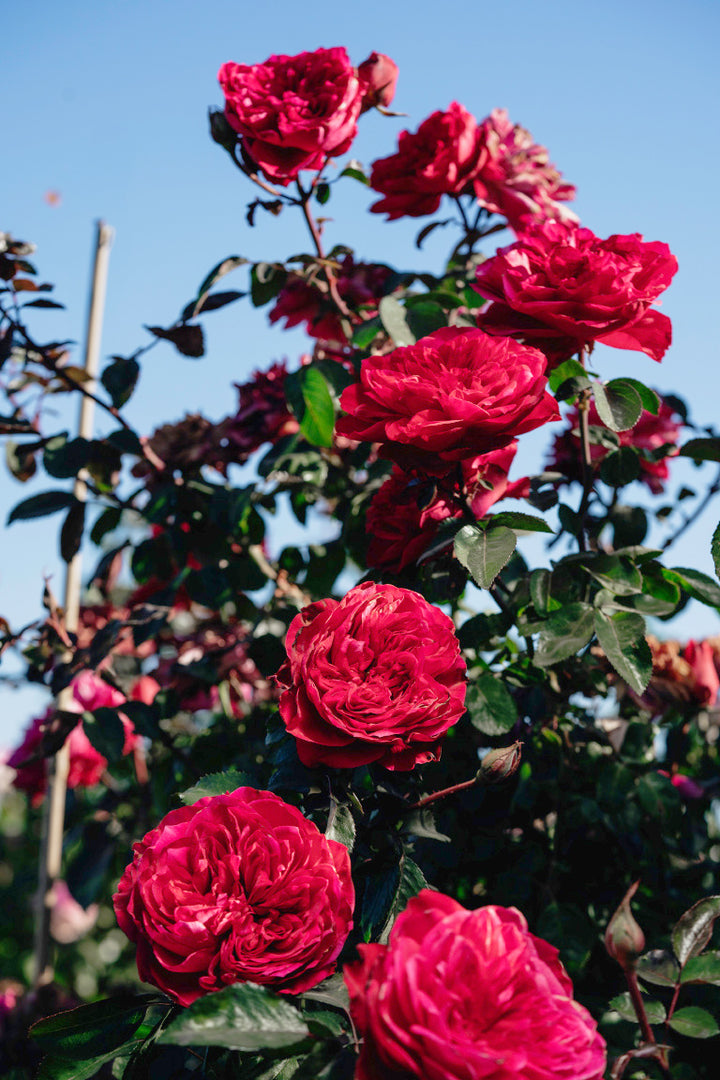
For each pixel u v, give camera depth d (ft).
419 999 2.20
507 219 5.89
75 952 12.81
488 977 2.36
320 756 3.07
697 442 4.52
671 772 5.61
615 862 5.06
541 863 4.68
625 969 2.85
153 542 6.37
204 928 2.77
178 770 6.04
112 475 6.40
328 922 2.87
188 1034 2.44
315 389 5.29
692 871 5.26
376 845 3.52
